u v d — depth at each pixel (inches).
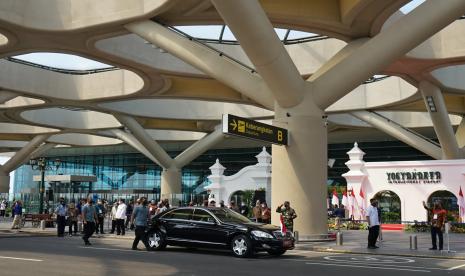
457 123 1715.1
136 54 1059.9
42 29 853.8
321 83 802.2
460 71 1275.8
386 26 932.6
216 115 1663.4
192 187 2539.4
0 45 945.5
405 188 1205.7
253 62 724.7
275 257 632.4
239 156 2437.3
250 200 1438.2
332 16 832.3
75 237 984.3
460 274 490.9
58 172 2974.9
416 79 1201.4
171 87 1304.1
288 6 825.5
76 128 1800.0
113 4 820.6
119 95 1310.3
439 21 701.3
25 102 1456.7
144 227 700.0
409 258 644.7
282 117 812.6
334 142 2204.7
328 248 724.7
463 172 1142.3
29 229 1186.6
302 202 800.3
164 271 480.1
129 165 2723.9
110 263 540.7
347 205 1288.1
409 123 1696.6
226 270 493.7
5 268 492.1
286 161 809.5
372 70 759.1
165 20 847.1
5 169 2139.5
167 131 2110.0
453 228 1096.2
